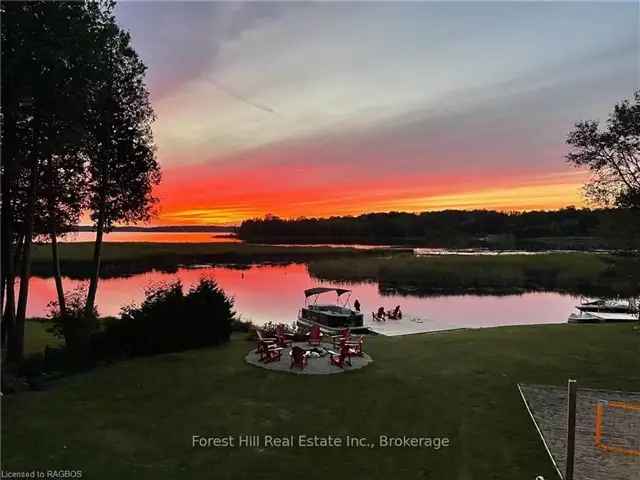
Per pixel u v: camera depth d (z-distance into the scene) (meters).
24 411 10.77
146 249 91.56
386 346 17.77
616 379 13.05
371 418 10.49
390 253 92.19
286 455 8.80
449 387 12.42
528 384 12.61
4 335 17.84
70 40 14.48
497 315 34.91
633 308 27.97
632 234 21.55
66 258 69.81
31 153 15.93
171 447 9.06
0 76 13.32
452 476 8.18
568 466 7.89
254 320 32.56
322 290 29.12
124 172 21.38
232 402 11.41
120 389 12.38
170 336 16.72
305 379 13.12
